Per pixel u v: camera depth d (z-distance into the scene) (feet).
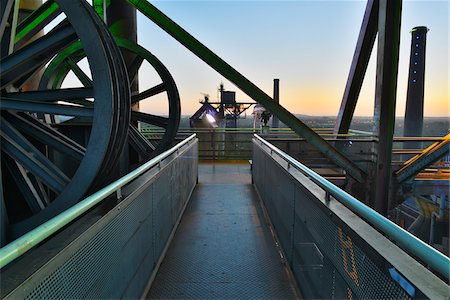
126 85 15.26
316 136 19.81
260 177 16.79
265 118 46.39
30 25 19.98
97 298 4.54
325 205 5.54
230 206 15.87
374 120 21.11
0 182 12.29
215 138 33.14
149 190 7.84
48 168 13.51
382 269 3.45
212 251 10.34
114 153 14.66
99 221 4.59
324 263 5.65
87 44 11.74
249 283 8.32
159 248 9.20
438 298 2.60
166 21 17.56
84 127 19.88
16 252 2.78
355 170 20.71
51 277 3.29
